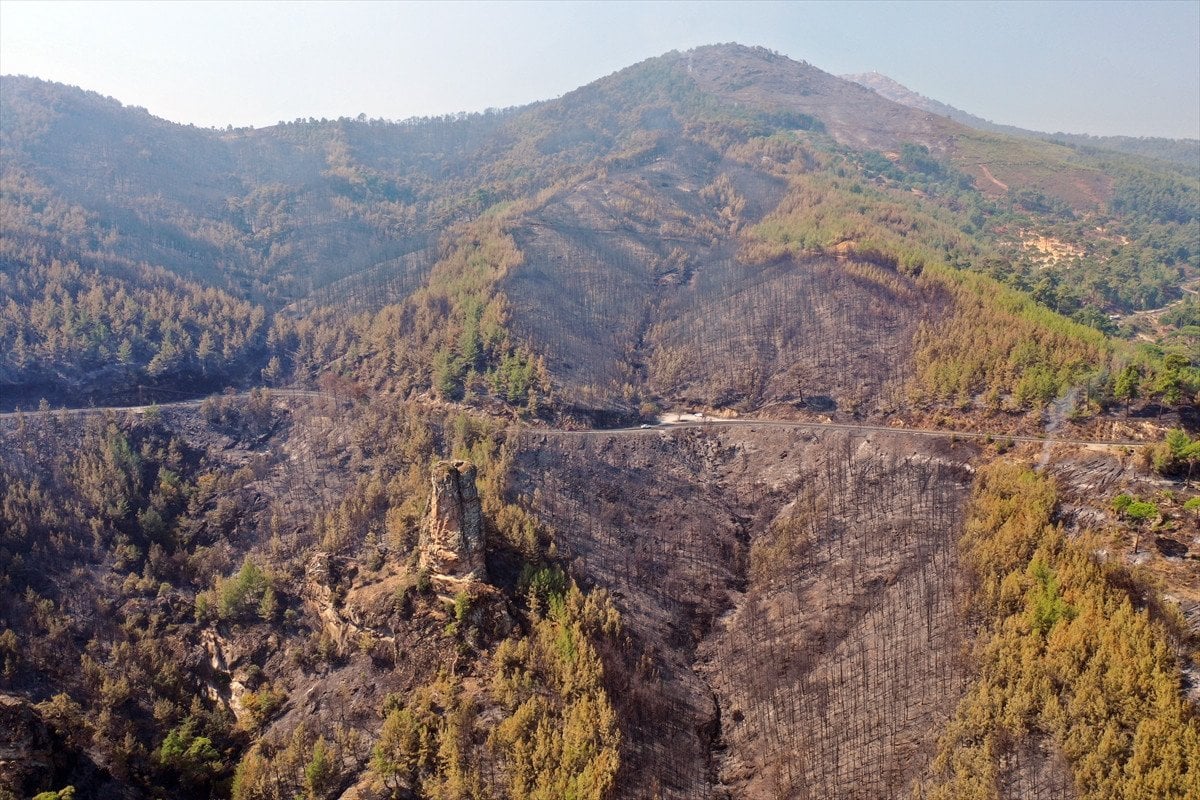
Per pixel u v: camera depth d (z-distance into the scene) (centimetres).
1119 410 14050
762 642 11762
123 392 19188
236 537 14850
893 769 8819
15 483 14538
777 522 14600
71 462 15550
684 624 12575
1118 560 9925
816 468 15450
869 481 14162
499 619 10962
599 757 8862
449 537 11181
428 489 13338
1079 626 8969
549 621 10988
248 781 9569
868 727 9481
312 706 10994
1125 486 11338
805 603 12031
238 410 18362
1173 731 7706
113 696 10919
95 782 9556
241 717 11406
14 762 8812
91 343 19275
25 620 11888
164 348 19888
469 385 18425
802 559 12988
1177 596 9281
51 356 18925
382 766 9244
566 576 12162
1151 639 8688
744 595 13325
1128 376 13675
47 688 10969
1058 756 8050
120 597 13125
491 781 9000
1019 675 8888
